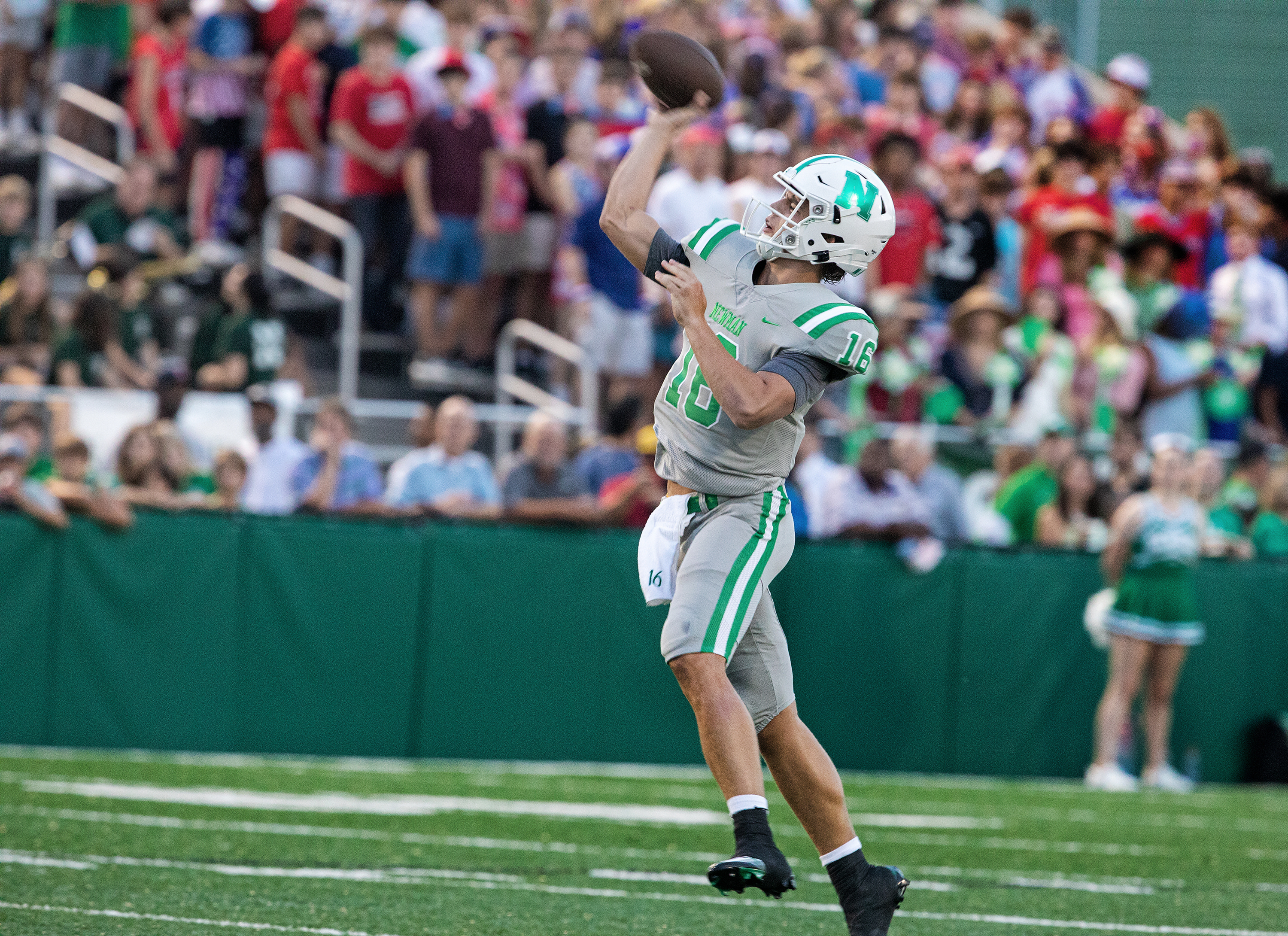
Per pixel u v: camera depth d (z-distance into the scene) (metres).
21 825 19.67
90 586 28.28
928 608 33.03
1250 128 66.12
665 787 27.97
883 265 38.69
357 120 37.97
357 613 29.77
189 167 39.88
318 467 31.22
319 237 38.97
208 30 39.69
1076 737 33.84
